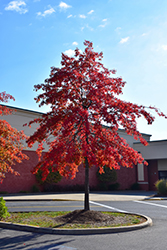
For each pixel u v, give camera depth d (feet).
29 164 75.66
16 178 72.43
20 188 72.95
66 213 35.94
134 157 32.07
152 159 106.63
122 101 31.76
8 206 45.91
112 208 45.91
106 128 35.35
